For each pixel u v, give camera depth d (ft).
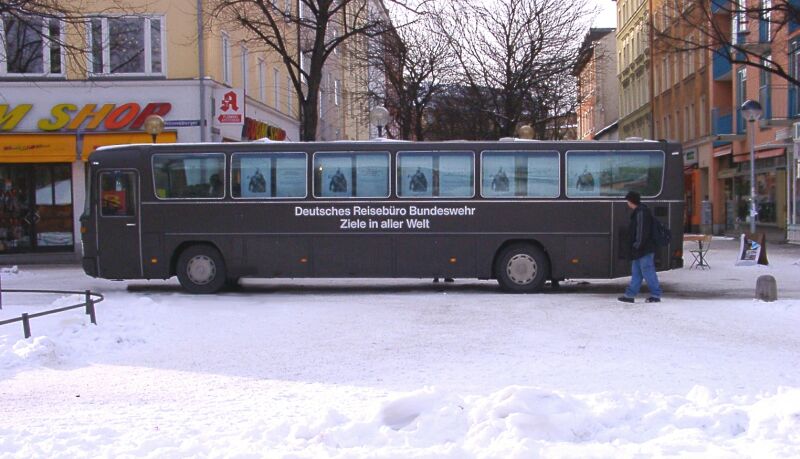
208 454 17.31
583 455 16.49
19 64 79.71
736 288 53.36
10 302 47.47
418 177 50.19
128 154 50.90
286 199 50.47
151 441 18.33
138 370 27.91
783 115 95.61
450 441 17.83
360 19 86.79
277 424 19.42
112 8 73.10
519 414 18.20
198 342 33.30
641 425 18.71
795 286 53.62
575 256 49.70
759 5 61.36
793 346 31.14
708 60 129.49
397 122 122.62
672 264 49.44
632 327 36.04
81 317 36.58
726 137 110.52
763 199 107.55
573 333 34.53
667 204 49.37
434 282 58.80
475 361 28.73
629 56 199.93
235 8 77.71
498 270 50.37
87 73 76.95
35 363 28.58
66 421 20.93
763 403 19.79
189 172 50.88
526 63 106.22
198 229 50.62
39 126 79.77
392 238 50.16
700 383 24.77
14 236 84.23
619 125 214.07
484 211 49.85
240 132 85.97
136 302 42.09
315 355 30.35
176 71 80.53
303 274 50.37
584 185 49.88
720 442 17.44
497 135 115.55
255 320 38.88
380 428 18.47
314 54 71.46
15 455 17.56
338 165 50.39
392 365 28.30
